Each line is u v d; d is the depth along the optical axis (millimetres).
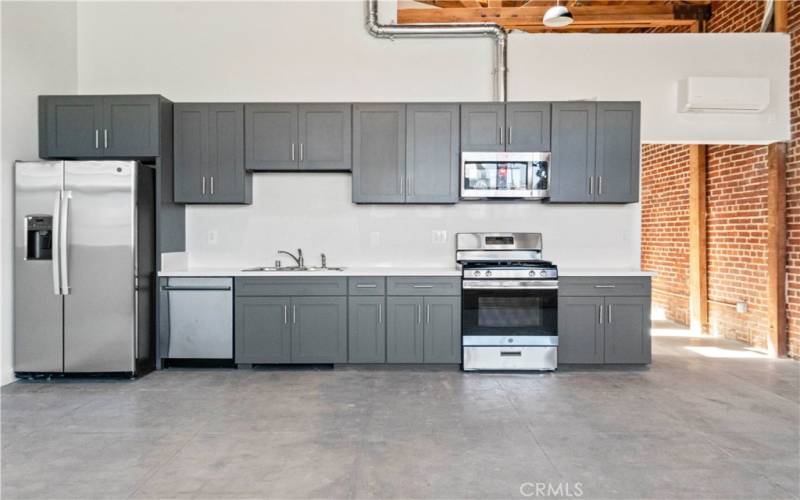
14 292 4031
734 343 5398
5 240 3982
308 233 4887
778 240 4801
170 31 4910
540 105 4461
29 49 4199
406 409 3346
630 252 4820
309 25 4910
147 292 4254
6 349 3979
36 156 4293
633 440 2822
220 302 4336
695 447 2727
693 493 2238
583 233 4840
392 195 4520
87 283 4027
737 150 5418
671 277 6871
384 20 4949
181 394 3682
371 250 4883
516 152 4465
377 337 4316
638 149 4457
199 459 2586
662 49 4859
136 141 4320
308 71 4914
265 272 4324
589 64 4871
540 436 2879
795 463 2533
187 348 4348
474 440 2824
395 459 2582
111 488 2291
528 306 4238
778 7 4836
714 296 5863
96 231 4023
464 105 4477
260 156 4504
